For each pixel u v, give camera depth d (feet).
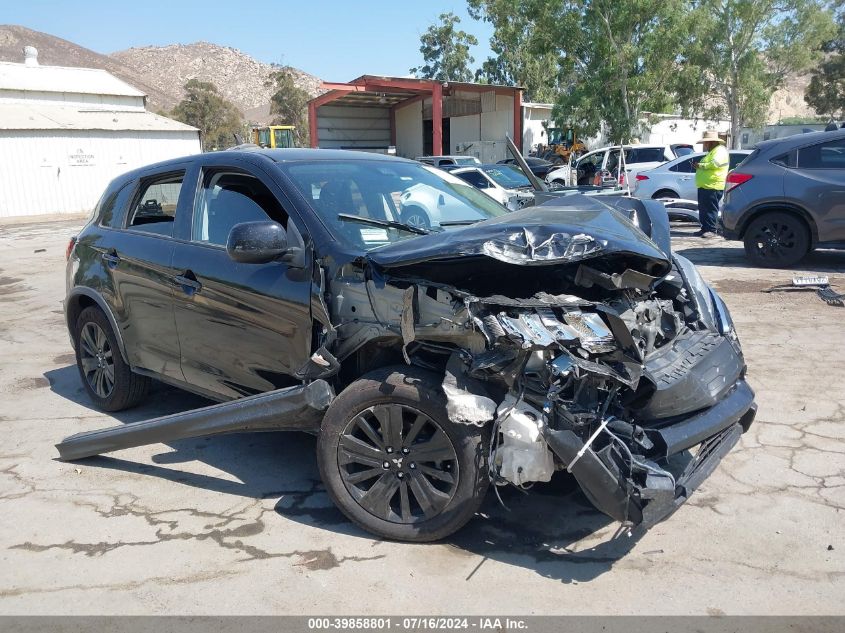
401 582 10.18
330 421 11.16
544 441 9.80
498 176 56.29
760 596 9.68
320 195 12.89
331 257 11.64
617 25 86.28
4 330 26.99
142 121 121.29
